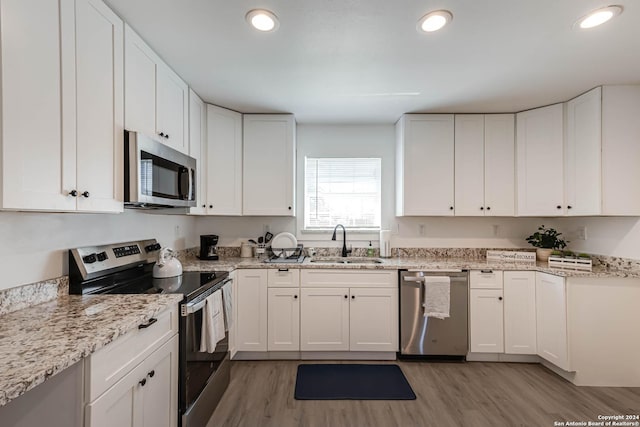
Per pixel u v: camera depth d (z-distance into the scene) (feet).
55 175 3.72
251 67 6.72
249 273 8.52
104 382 3.30
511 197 9.29
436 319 8.41
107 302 4.59
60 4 3.78
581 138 8.02
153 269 6.68
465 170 9.43
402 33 5.49
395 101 8.60
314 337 8.52
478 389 7.20
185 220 9.51
